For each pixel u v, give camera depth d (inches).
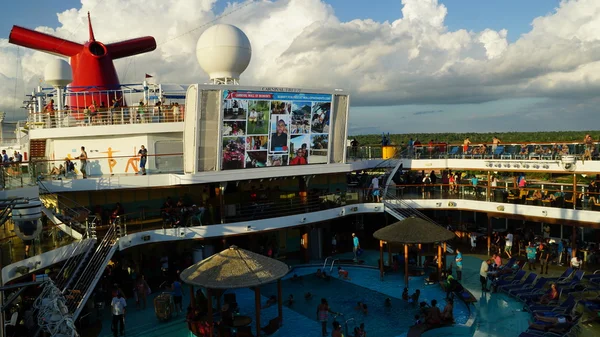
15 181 722.2
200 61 1200.2
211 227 1056.8
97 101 1305.4
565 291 912.9
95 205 1086.4
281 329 813.2
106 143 1149.7
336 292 1005.8
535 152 1252.5
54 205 1045.2
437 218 1510.8
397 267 1137.4
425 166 1441.9
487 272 1010.1
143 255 1119.6
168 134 1153.4
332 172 1263.5
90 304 854.5
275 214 1152.2
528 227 1392.7
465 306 909.2
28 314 650.8
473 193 1326.3
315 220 1202.6
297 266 1202.6
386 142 1567.4
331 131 1245.7
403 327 813.9
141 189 1133.7
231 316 767.7
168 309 859.4
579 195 1222.9
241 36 1179.9
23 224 541.0
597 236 1254.9
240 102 1060.5
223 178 1071.0
